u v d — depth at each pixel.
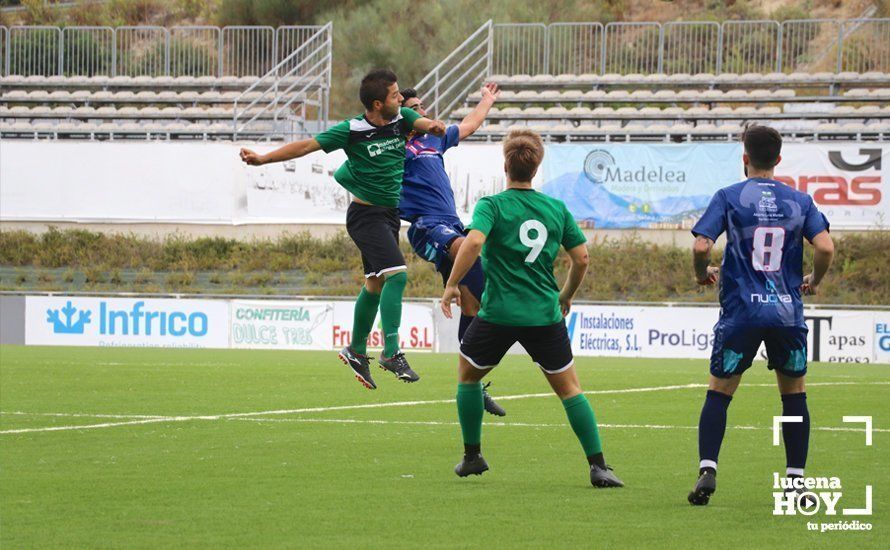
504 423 23.28
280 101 75.44
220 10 107.81
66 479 16.02
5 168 68.81
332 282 62.91
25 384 32.03
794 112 67.19
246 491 15.02
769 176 14.04
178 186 67.88
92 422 23.28
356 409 25.98
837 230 60.38
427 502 14.20
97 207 68.44
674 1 102.19
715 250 61.22
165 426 22.62
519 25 72.31
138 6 113.31
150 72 79.06
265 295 56.44
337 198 66.94
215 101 75.75
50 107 77.06
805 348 13.74
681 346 48.69
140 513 13.37
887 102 67.25
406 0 96.44
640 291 59.06
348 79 94.12
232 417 24.27
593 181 62.47
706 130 64.88
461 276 14.58
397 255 18.77
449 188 20.70
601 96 69.44
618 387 32.34
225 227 67.75
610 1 98.00
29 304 55.09
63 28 79.44
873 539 11.95
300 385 32.34
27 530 12.32
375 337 51.44
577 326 50.03
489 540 11.83
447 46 91.62
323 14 101.06
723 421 13.90
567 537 12.00
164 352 48.75
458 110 70.56
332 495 14.70
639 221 62.03
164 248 66.75
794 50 70.94
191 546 11.51
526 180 14.96
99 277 64.94
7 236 67.88
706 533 12.23
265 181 67.31
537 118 68.56
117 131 71.12
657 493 14.92
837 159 60.16
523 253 14.73
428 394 29.86
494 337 15.02
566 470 17.03
